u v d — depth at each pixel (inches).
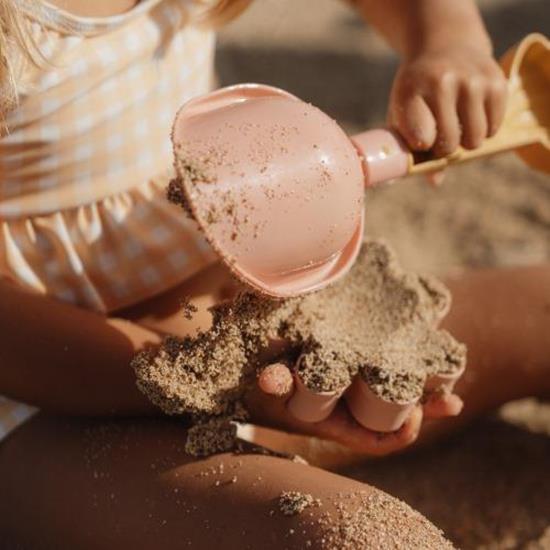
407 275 27.3
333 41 55.2
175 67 27.0
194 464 24.8
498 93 26.7
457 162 26.6
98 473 25.6
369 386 24.1
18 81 25.1
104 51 25.8
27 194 26.4
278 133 22.7
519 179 44.1
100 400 26.1
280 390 23.8
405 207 42.5
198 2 27.0
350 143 23.7
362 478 31.4
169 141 27.1
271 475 24.0
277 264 22.6
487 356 30.3
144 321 27.6
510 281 30.9
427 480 31.4
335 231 22.9
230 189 22.0
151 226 26.8
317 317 25.2
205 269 27.5
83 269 26.9
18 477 26.6
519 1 57.9
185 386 23.8
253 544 23.1
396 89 27.0
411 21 29.0
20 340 25.8
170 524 24.2
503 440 32.5
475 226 41.3
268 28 56.3
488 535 29.7
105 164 26.4
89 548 25.2
